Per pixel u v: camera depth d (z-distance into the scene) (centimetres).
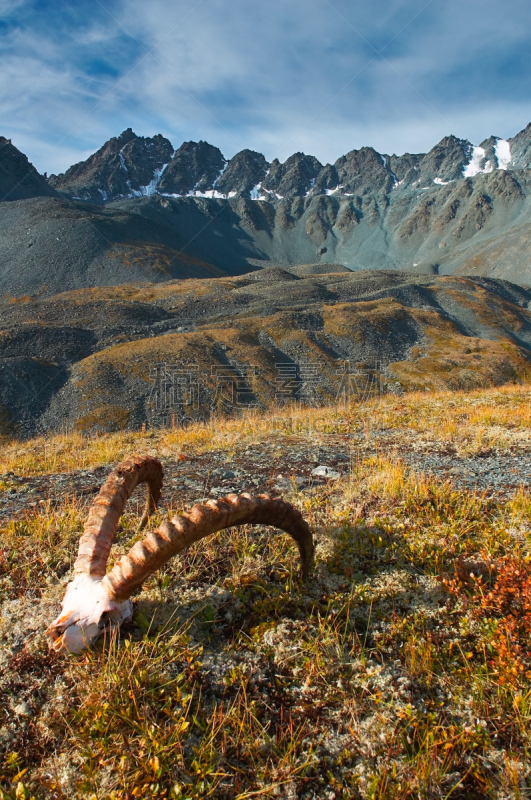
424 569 449
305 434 1130
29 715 299
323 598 406
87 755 271
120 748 277
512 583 387
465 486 675
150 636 357
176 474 786
